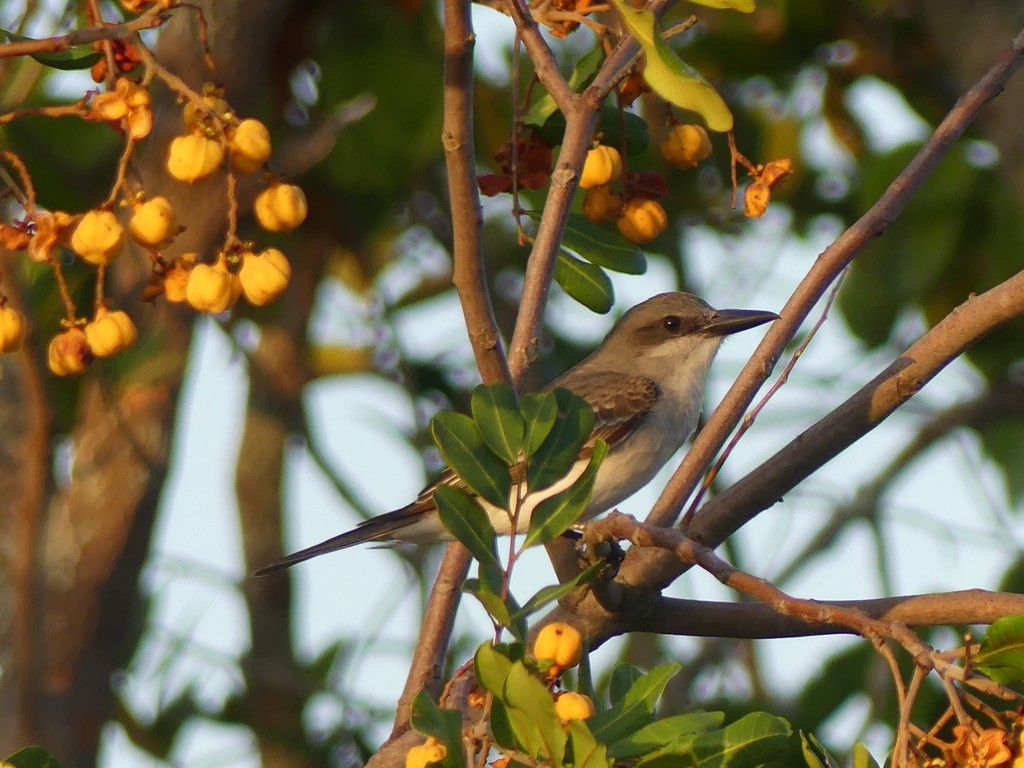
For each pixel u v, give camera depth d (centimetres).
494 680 573
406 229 1652
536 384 1581
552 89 820
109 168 1285
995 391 1625
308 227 1507
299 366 1594
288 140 1456
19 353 860
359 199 1491
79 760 1226
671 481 931
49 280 1112
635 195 901
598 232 908
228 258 691
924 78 1523
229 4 1248
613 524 703
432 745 604
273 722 1423
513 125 840
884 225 925
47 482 895
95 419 1268
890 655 593
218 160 679
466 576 866
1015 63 948
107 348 685
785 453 911
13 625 1127
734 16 1491
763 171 797
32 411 868
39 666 960
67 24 890
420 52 1448
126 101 665
